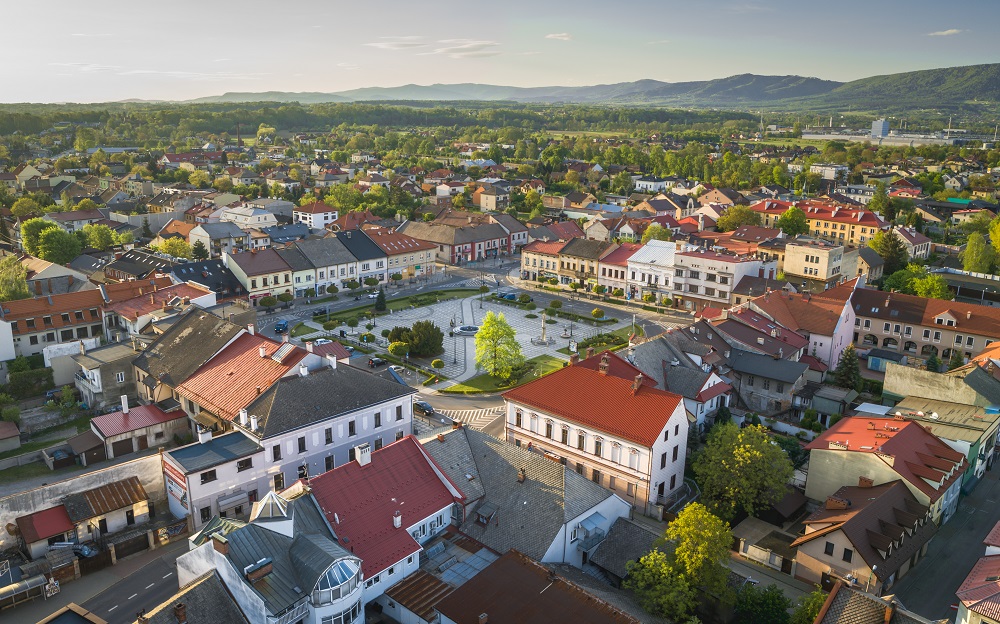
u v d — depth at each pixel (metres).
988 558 65.81
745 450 85.69
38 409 113.75
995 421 99.88
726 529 71.19
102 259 194.75
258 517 62.62
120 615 69.00
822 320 139.75
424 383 131.50
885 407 108.94
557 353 150.38
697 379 104.62
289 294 181.50
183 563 65.69
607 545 77.75
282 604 56.81
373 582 66.75
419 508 74.94
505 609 62.31
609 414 90.44
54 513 79.31
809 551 76.44
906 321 149.75
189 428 105.38
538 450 97.31
